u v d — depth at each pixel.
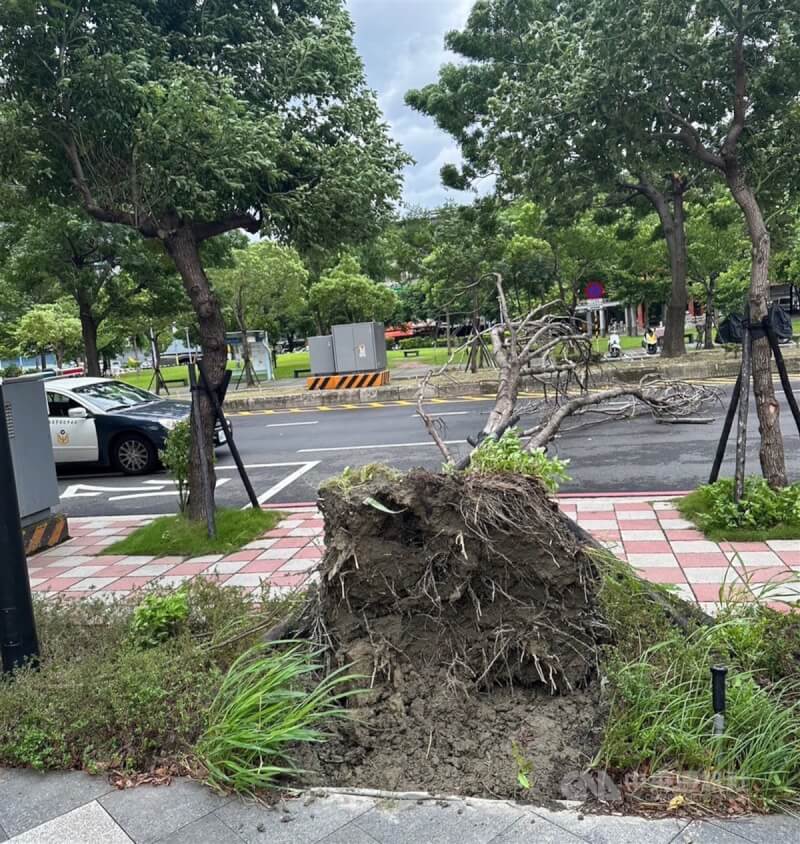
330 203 6.63
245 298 26.58
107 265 17.75
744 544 5.65
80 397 11.84
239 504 8.68
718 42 6.36
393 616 3.32
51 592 5.75
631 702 2.90
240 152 6.07
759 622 3.43
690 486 7.79
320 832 2.54
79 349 31.00
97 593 5.68
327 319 32.88
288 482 9.77
